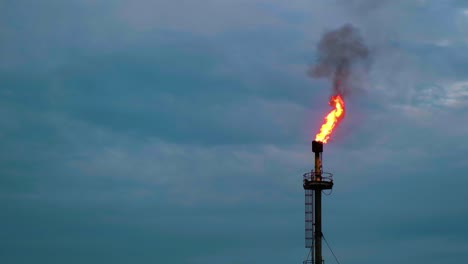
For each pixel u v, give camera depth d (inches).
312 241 3577.8
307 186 3619.6
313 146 3671.3
